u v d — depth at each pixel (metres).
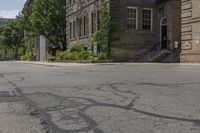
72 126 6.05
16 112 7.45
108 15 37.25
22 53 99.81
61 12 57.75
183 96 8.88
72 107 7.83
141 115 6.71
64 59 45.06
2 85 13.15
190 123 5.98
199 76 14.64
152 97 8.83
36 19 58.72
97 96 9.34
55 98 9.29
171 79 13.41
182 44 31.78
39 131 5.79
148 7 39.34
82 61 37.22
